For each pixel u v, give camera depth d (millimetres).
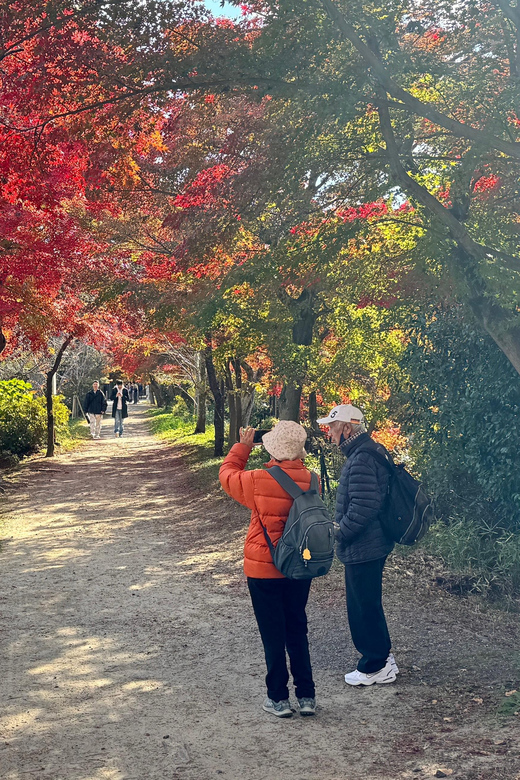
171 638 6113
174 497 15172
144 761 3760
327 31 5668
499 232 7918
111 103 6695
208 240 7934
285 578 4254
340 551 4895
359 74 5750
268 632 4301
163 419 42656
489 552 7453
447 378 8492
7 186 8984
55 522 12281
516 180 7918
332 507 9633
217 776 3570
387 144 6250
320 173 7148
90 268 13328
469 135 5875
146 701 4656
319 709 4441
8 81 7340
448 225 6160
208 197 8555
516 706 4148
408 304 9234
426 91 7527
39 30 6160
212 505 13336
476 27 6902
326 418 4961
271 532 4219
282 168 6715
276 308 12141
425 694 4602
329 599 6984
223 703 4594
